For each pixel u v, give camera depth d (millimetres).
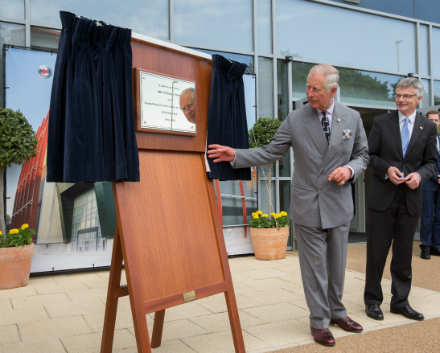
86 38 1688
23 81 4082
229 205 5133
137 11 4801
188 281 1906
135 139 1780
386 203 2771
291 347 2293
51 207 4180
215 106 2148
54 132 1646
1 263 3641
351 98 6230
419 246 5551
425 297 3299
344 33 6211
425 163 2875
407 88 2787
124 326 2662
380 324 2664
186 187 2041
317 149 2402
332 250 2480
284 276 4125
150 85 1879
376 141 2908
